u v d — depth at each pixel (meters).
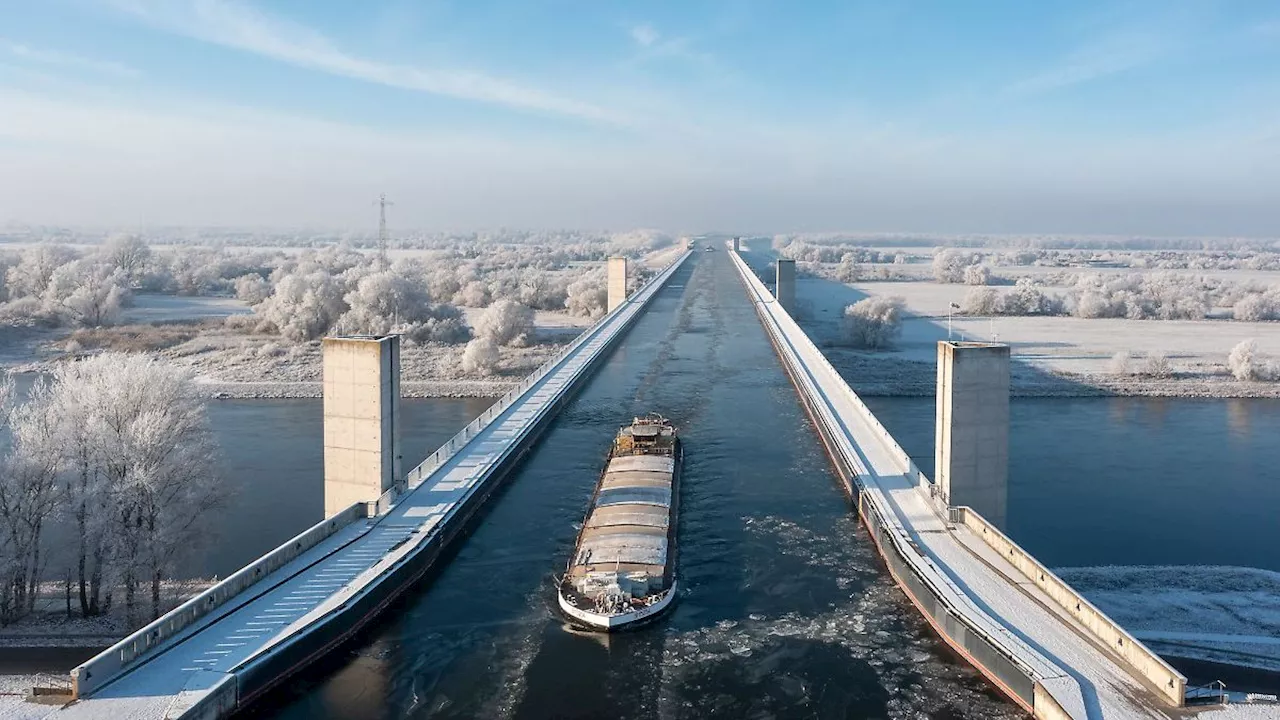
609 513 47.75
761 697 33.62
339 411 50.06
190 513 56.19
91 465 54.34
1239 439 89.31
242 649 33.62
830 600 41.84
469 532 49.97
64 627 49.31
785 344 111.50
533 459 64.25
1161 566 56.66
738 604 41.34
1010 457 81.75
